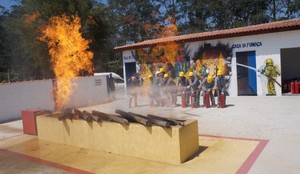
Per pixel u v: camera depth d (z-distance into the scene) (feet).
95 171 21.74
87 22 88.84
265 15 147.43
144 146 23.31
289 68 70.74
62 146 28.86
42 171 22.66
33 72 113.19
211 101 47.32
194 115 39.75
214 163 21.30
